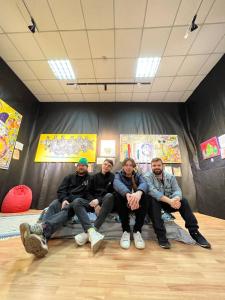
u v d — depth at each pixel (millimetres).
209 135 3311
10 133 3352
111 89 3943
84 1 2164
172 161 3881
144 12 2281
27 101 3951
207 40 2656
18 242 1551
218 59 3016
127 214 1681
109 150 4039
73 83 3746
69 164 3953
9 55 3057
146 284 955
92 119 4332
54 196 3754
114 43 2754
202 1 2123
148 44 2756
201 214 3340
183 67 3217
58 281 964
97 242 1361
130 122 4273
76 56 3035
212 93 3234
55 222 1481
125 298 836
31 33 2629
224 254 1360
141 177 1848
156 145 4023
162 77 3506
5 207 3037
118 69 3328
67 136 4172
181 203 1670
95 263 1188
